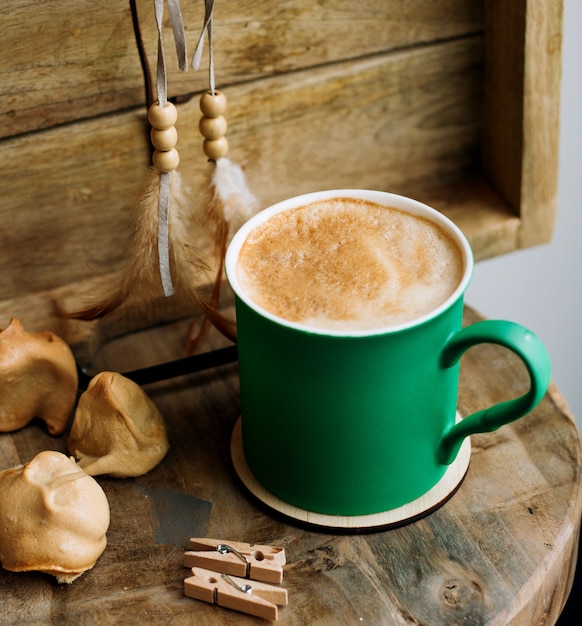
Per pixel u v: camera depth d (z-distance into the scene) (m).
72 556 0.46
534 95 0.58
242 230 0.48
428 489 0.49
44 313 0.57
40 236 0.56
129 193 0.56
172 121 0.48
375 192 0.50
